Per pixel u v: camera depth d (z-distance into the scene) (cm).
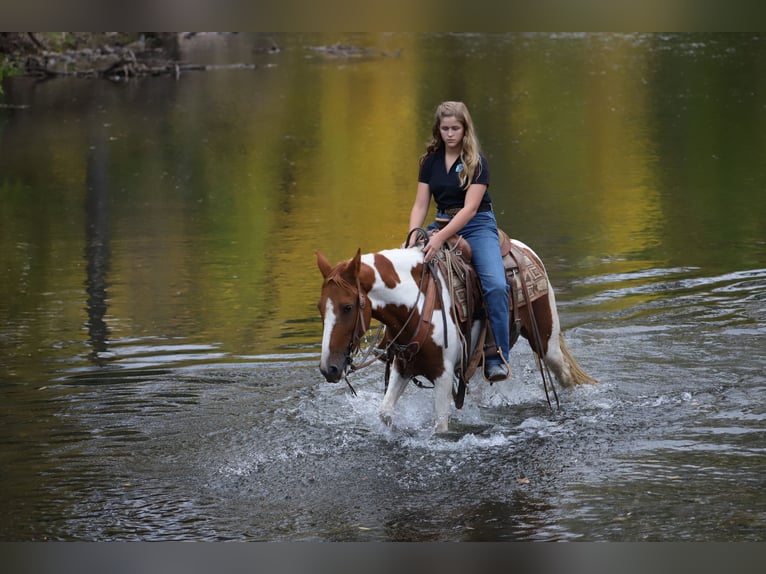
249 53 5262
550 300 928
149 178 2361
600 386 977
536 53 5044
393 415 901
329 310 768
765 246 1563
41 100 3684
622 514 706
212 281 1464
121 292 1412
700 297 1294
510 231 1723
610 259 1518
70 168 2478
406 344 824
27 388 1020
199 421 923
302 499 752
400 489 764
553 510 717
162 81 4244
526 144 2703
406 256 825
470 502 736
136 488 779
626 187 2108
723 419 889
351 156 2616
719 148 2570
